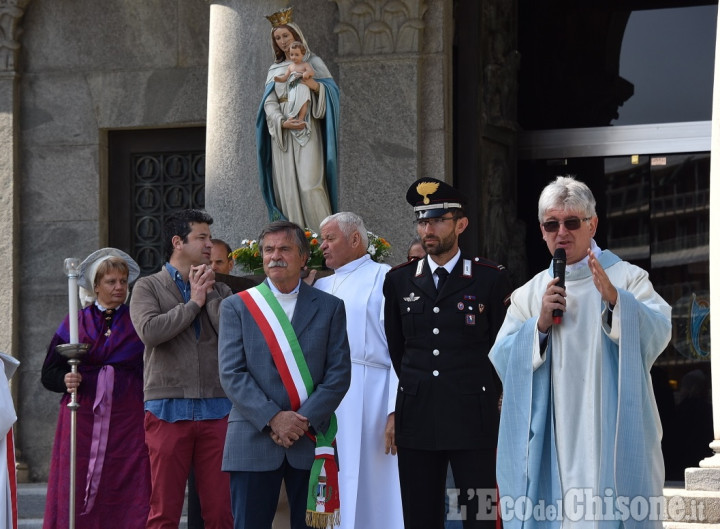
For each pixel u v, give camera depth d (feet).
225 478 28.81
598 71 51.80
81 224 50.44
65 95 50.85
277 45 40.96
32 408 50.11
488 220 48.67
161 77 50.14
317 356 25.02
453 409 25.79
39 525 42.22
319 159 40.55
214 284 30.19
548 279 23.32
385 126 46.52
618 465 21.48
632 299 21.77
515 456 22.36
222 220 42.01
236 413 24.76
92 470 30.48
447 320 26.04
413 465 26.12
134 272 32.99
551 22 52.08
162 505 28.66
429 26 46.68
